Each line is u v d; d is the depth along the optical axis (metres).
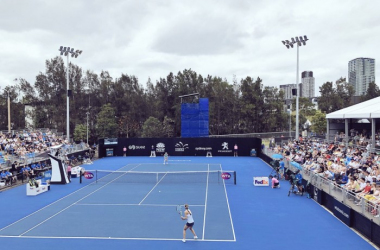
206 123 57.06
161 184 31.94
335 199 20.89
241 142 56.22
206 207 23.19
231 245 15.92
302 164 33.09
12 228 18.78
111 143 56.78
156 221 19.94
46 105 82.56
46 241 16.62
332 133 55.44
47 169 37.41
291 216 20.81
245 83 89.31
